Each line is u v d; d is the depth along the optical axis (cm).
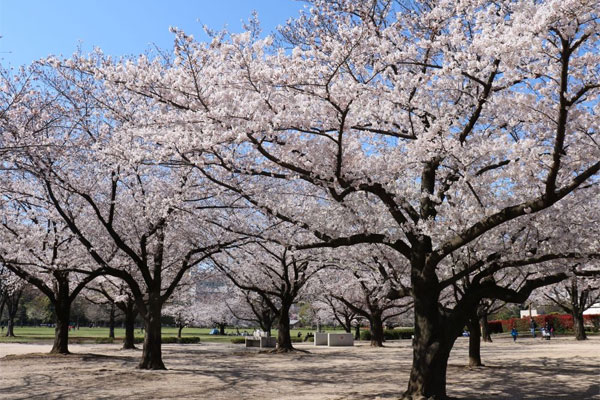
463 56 795
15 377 1338
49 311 6222
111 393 1080
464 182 895
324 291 2630
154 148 1102
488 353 2169
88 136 1434
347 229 1179
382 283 1783
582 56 685
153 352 1545
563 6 562
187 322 3916
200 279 2420
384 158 982
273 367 1662
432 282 948
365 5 979
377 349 2622
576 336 3148
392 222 1166
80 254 1859
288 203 1338
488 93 858
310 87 826
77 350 2450
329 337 3120
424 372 921
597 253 912
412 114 963
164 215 1302
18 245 1670
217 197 1460
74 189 1424
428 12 948
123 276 1556
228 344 3600
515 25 617
